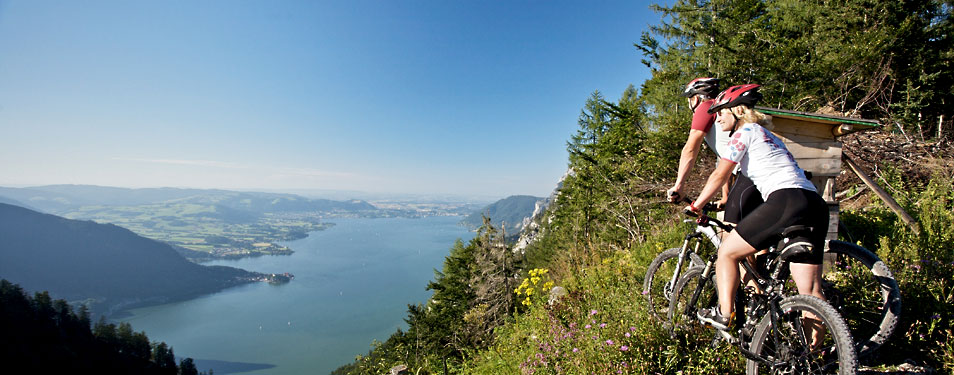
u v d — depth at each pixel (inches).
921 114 353.7
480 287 1122.7
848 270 121.6
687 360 122.0
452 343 938.1
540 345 171.2
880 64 355.3
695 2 551.5
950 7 409.4
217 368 7682.1
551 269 362.3
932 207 156.9
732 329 103.7
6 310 4195.4
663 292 149.9
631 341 131.0
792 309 88.5
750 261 107.0
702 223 113.3
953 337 97.5
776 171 91.2
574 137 1011.3
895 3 400.2
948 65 369.1
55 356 3720.5
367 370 986.1
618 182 456.8
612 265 214.2
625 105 534.6
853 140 262.4
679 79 500.7
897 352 108.0
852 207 241.3
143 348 5034.5
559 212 1016.9
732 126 97.8
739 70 410.6
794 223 87.1
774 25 484.1
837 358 84.0
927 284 110.7
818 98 371.9
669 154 350.9
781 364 88.9
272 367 7672.2
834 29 436.1
